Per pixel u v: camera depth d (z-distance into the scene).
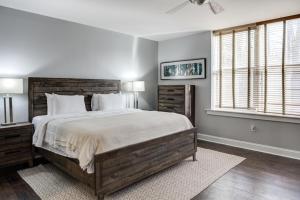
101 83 4.32
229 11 3.32
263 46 3.89
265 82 3.88
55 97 3.46
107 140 2.21
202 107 4.70
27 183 2.58
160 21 3.86
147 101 5.37
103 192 2.11
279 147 3.65
